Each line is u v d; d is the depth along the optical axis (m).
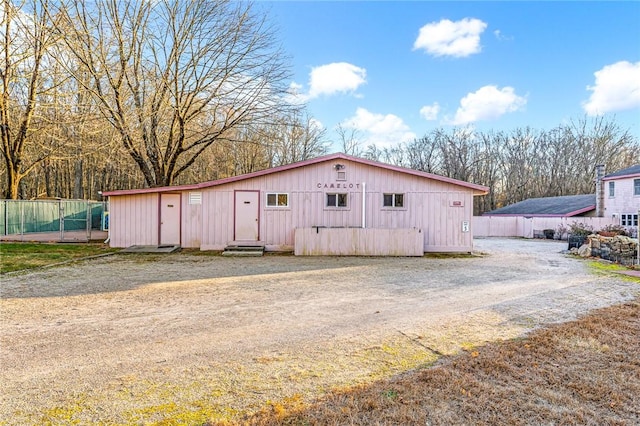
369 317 5.41
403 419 2.66
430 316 5.46
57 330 4.75
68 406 2.87
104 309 5.80
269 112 18.62
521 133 39.38
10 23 16.70
